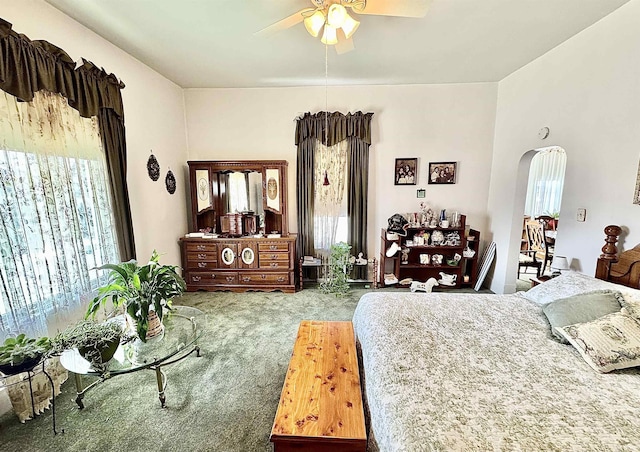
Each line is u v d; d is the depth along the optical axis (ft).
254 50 9.80
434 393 4.13
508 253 12.53
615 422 3.60
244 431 5.79
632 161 7.08
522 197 12.12
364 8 6.16
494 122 13.58
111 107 8.76
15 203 6.17
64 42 7.57
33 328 6.48
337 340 6.72
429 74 12.20
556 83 9.66
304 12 6.40
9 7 6.24
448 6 7.30
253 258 13.23
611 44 7.61
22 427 5.82
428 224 13.66
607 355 4.73
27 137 6.45
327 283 13.82
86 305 7.93
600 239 7.97
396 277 14.06
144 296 6.13
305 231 14.44
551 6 7.31
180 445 5.47
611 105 7.63
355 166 13.92
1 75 5.79
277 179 13.44
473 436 3.40
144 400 6.60
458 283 13.88
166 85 12.55
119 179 9.29
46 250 6.84
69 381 7.21
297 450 4.27
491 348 5.30
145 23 8.09
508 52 10.06
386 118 13.84
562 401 3.98
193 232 13.85
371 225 14.60
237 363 7.99
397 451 3.39
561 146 9.46
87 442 5.52
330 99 13.87
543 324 6.26
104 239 8.73
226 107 14.08
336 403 4.78
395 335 5.73
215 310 11.41
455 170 13.97
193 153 14.43
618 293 5.77
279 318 10.74
